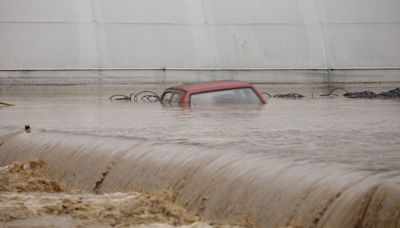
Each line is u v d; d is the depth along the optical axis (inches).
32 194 637.9
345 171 519.8
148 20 2459.4
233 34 2482.8
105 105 1588.3
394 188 445.4
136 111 1322.6
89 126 998.4
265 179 538.3
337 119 1083.3
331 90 2455.7
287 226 487.8
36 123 1080.8
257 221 518.0
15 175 701.9
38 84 2336.4
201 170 600.1
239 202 540.1
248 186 542.9
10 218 550.6
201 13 2490.2
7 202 600.4
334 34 2532.0
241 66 2453.2
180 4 2495.1
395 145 703.1
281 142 736.3
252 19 2508.6
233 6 2518.5
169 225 524.7
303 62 2488.9
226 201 550.6
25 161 823.7
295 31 2513.5
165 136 818.2
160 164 644.7
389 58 2534.5
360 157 601.9
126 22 2444.6
